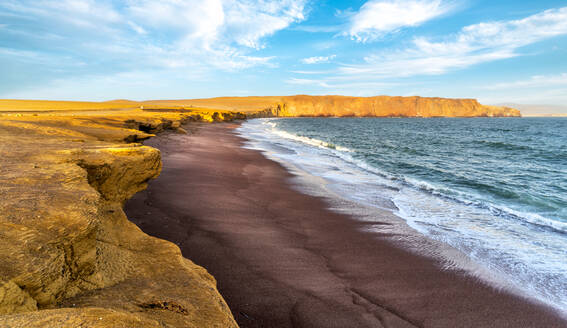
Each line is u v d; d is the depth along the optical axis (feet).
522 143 115.75
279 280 16.46
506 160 72.79
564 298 16.69
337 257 20.07
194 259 17.75
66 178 12.63
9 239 7.49
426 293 16.42
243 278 16.29
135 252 12.48
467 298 16.20
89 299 8.34
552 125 285.23
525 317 14.90
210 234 21.50
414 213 30.78
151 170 20.47
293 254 19.83
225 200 30.25
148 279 10.57
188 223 23.07
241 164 53.11
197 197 30.12
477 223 28.09
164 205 26.48
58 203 9.92
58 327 5.07
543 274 19.16
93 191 11.82
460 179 49.67
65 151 17.31
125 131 39.04
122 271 10.61
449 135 162.61
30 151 17.20
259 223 24.99
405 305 15.21
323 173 50.72
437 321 14.15
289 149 84.48
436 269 19.21
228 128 167.84
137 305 8.54
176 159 49.88
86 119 52.60
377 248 21.95
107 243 11.94
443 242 23.58
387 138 141.69
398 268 19.06
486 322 14.34
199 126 148.05
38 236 7.98
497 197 38.86
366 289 16.43
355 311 14.35
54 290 7.54
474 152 88.94
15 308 6.15
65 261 8.41
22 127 29.58
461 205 33.88
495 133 177.37
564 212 32.45
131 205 25.34
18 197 9.84
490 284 17.74
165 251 12.97
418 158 75.20
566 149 95.45
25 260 7.03
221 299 10.36
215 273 16.48
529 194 39.65
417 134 170.19
